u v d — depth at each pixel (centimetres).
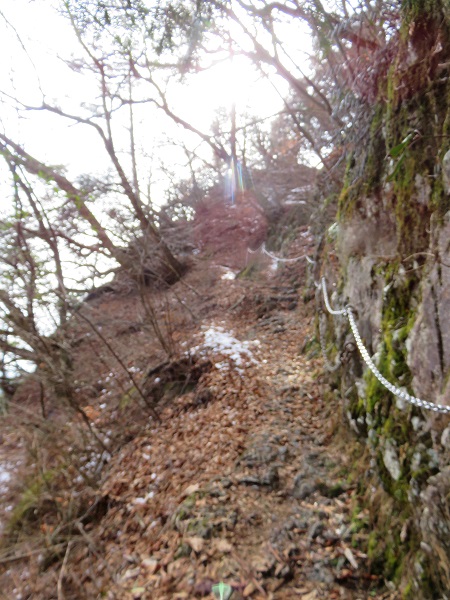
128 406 670
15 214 562
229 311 897
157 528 414
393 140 340
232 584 317
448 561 247
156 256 1063
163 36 699
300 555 332
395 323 329
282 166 1405
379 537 319
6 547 468
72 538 438
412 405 295
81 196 753
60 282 612
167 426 590
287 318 806
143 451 554
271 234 1314
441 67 289
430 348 273
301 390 543
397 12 371
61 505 494
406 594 277
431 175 292
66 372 572
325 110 723
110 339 834
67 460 536
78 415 598
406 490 301
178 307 986
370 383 365
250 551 343
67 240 824
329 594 302
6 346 539
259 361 654
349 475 388
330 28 513
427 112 303
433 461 270
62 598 369
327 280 573
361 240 402
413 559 283
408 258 296
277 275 1031
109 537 439
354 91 445
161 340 719
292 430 475
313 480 396
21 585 417
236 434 495
